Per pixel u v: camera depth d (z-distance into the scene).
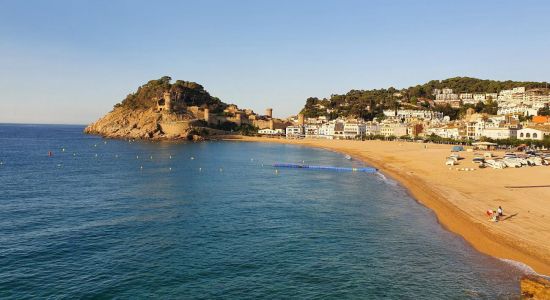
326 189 76.88
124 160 131.50
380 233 46.81
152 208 58.94
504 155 127.12
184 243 42.84
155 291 31.77
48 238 44.16
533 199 61.16
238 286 32.75
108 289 32.03
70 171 101.19
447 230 47.50
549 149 162.88
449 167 102.31
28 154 148.50
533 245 41.12
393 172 102.62
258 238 44.75
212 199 66.06
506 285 32.91
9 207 58.81
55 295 31.05
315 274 35.22
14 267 36.12
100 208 58.69
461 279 34.12
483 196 64.50
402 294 31.67
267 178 92.69
